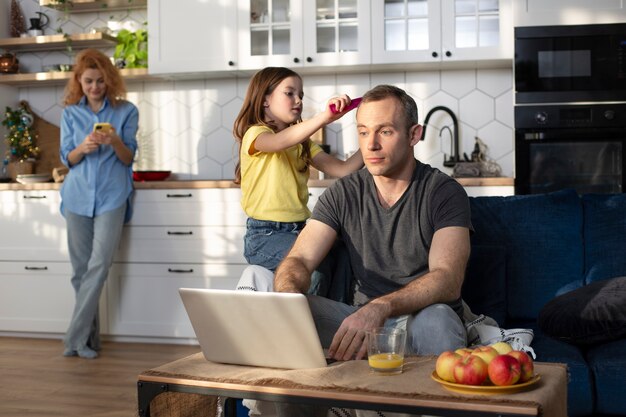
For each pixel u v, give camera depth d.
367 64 4.65
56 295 4.72
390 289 2.38
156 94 5.24
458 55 4.54
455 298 2.20
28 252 4.75
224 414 2.17
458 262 2.20
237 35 4.77
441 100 4.90
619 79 4.34
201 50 4.82
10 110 5.26
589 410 2.33
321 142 4.88
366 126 2.26
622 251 2.88
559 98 4.37
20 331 4.80
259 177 3.01
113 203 4.41
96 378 3.77
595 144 4.37
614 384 2.30
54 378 3.78
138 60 5.06
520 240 2.93
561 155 4.39
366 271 2.41
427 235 2.34
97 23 5.32
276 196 3.00
